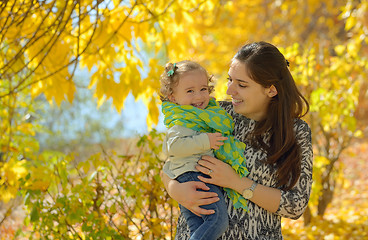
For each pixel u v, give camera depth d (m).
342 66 5.36
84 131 12.33
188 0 4.45
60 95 4.15
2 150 4.41
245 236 2.43
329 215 5.88
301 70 5.22
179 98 2.65
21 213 5.28
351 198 6.80
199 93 2.63
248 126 2.62
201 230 2.34
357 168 8.23
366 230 5.10
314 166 4.98
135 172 3.70
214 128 2.55
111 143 12.41
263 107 2.56
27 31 3.99
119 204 3.58
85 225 3.41
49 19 3.94
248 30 13.27
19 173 4.07
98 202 3.50
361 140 9.71
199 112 2.57
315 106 5.01
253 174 2.50
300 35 12.59
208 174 2.45
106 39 4.11
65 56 4.05
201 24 12.08
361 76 6.01
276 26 13.77
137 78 4.13
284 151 2.48
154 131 3.69
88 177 3.63
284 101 2.51
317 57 5.78
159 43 4.55
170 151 2.51
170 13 4.29
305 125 2.59
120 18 4.19
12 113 4.36
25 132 4.56
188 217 2.49
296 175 2.48
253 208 2.47
